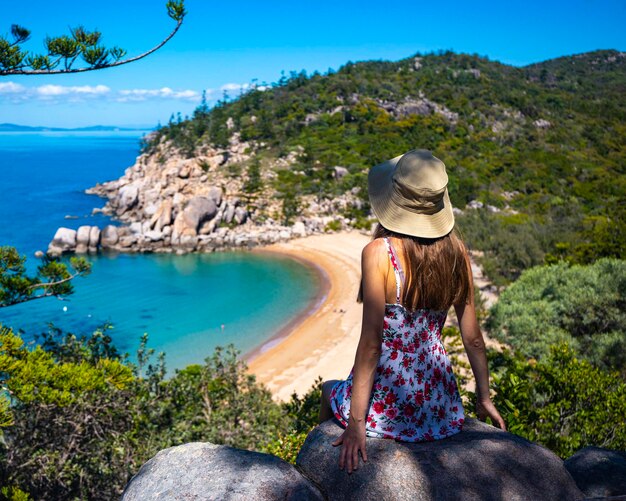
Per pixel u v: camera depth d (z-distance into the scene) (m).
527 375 7.64
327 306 44.38
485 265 42.00
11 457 8.95
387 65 183.75
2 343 7.54
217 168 102.62
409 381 2.41
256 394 15.61
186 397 13.94
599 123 132.50
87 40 7.29
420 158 2.27
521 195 83.00
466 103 130.38
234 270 57.56
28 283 10.57
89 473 10.03
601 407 6.99
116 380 8.12
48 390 7.38
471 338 2.50
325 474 2.30
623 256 30.88
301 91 147.75
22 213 94.25
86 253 65.88
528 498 2.15
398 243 2.29
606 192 82.19
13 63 7.05
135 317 42.50
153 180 100.75
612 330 22.16
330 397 2.68
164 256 64.69
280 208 80.81
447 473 2.19
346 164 96.94
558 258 35.41
